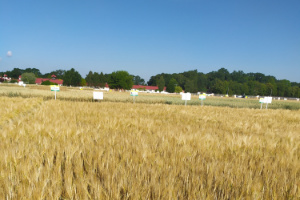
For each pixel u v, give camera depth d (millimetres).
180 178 2406
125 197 1976
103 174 2420
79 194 1976
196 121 8742
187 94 16344
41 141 3652
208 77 172500
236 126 7551
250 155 3600
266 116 12641
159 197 1936
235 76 176125
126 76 99438
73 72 109688
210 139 4426
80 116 7598
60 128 4715
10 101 12688
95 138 4020
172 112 11578
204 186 2240
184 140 4203
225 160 3152
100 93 16094
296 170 2850
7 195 1860
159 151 3428
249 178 2410
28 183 2172
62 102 13977
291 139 5086
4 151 2867
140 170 2525
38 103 13703
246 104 31078
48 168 2457
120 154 3184
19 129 4477
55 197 1896
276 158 3375
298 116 13297
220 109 15773
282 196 2139
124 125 6008
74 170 2506
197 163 2877
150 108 12844
